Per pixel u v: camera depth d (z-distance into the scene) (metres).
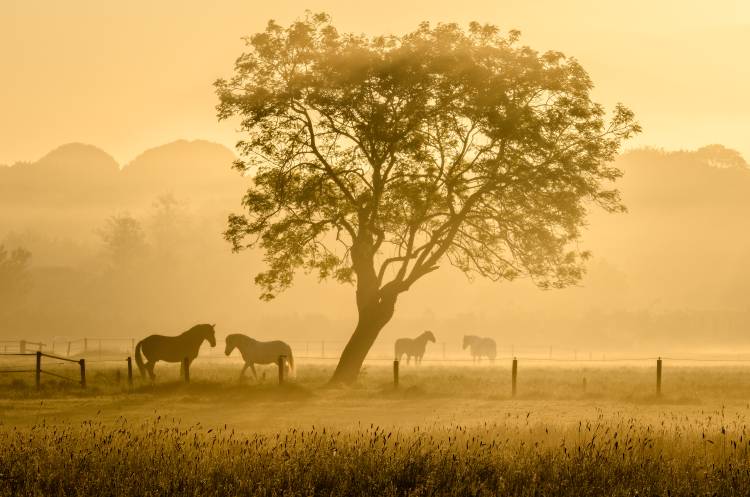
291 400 39.38
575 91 52.38
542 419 30.17
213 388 42.72
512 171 51.22
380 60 50.69
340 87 51.16
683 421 28.72
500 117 49.53
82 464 16.48
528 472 16.11
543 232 52.47
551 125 50.62
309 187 51.44
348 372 51.56
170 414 32.88
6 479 15.56
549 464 16.64
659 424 27.02
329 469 16.17
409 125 50.28
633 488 15.25
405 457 16.73
